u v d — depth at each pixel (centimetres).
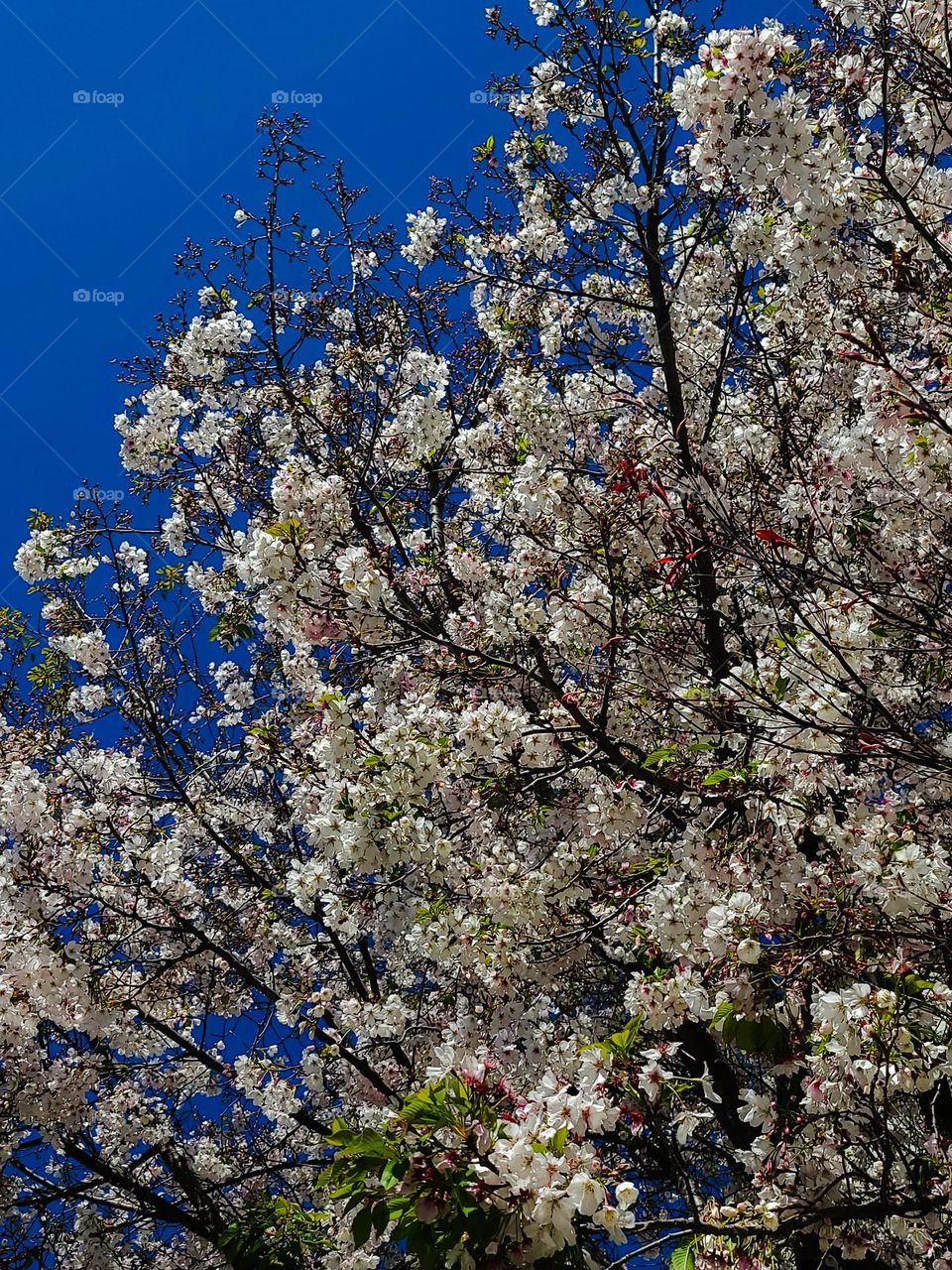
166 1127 885
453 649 544
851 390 675
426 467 832
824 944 394
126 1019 795
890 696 550
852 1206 379
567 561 599
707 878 453
